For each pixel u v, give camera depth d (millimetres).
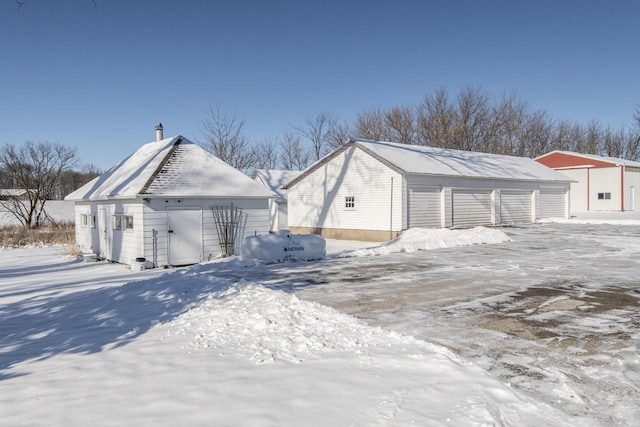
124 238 17312
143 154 20531
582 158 45219
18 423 3816
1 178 45875
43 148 43312
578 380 4938
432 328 6953
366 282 10938
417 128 54031
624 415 4129
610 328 6875
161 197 16172
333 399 4191
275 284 10789
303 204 28828
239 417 3824
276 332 6371
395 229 23688
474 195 27156
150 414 3906
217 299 8672
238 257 16859
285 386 4492
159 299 9195
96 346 6305
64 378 4938
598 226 27766
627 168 43062
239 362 5215
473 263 13992
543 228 26625
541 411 4152
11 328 7844
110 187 18297
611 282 10586
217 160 19438
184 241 16859
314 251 15438
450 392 4375
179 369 5031
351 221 25922
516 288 9969
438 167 25453
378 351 5621
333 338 6145
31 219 38469
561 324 7109
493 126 53719
